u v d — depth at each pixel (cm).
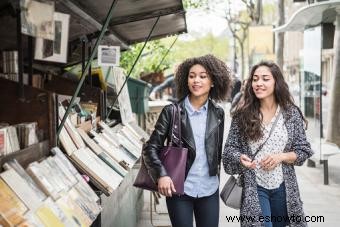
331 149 945
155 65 1411
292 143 373
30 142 328
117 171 432
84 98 638
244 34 3481
